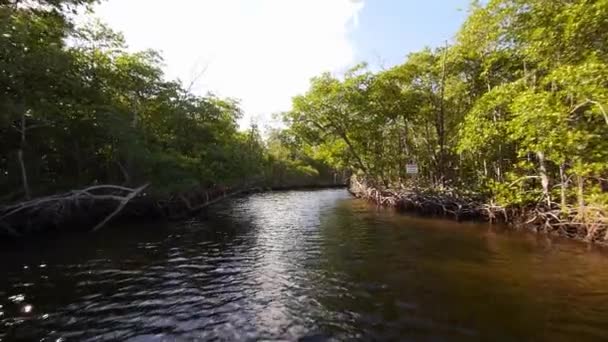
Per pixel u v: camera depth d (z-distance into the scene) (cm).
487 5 1889
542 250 1435
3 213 1739
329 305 906
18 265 1296
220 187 3538
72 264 1315
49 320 822
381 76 3062
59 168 2258
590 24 1356
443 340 713
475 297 941
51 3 1627
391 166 3734
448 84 2889
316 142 3819
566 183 1700
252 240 1789
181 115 2855
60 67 1627
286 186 7244
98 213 2347
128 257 1426
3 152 1861
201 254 1481
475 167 2800
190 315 849
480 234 1834
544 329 751
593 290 969
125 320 821
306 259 1384
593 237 1511
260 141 6694
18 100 1562
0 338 732
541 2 1570
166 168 2431
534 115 1368
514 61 2133
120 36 2492
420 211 2852
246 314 854
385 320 812
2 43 1366
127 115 2456
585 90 1212
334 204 3794
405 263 1294
